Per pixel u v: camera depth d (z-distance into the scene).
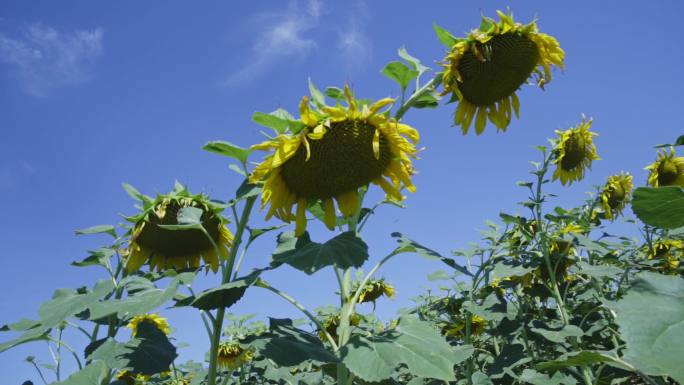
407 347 0.86
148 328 1.21
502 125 1.28
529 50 1.20
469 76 1.20
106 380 1.08
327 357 0.86
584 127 1.76
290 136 0.90
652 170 2.04
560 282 1.83
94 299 1.01
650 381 0.48
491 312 1.49
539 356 1.73
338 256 0.88
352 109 0.92
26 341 1.09
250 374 1.93
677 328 0.30
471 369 1.50
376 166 0.97
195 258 1.30
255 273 0.95
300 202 1.02
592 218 2.01
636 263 1.74
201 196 1.20
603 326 1.52
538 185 1.69
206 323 1.00
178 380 1.87
